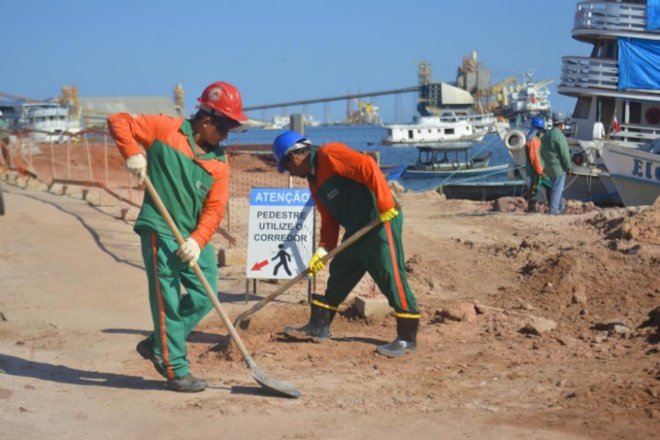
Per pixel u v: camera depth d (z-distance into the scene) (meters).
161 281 6.57
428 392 6.63
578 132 29.27
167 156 6.52
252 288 10.70
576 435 5.52
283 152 7.74
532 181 18.83
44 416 6.04
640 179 24.94
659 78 27.78
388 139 79.50
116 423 5.98
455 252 13.16
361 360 7.61
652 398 6.17
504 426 5.75
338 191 7.74
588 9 28.08
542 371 7.09
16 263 12.08
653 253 11.58
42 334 8.63
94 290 10.61
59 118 60.06
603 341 8.09
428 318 9.12
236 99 6.70
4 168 24.38
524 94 81.50
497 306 9.79
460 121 85.69
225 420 6.03
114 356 7.83
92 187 21.38
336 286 8.16
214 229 6.64
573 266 10.71
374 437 5.64
